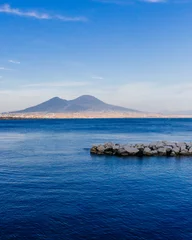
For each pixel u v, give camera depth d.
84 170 30.91
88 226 15.59
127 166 33.72
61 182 25.02
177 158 40.41
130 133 98.94
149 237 14.38
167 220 16.44
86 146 55.97
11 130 119.12
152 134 93.75
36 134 93.69
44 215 17.08
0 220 16.33
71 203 19.16
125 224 15.86
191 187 23.58
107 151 44.28
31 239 14.11
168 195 21.16
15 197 20.39
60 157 40.78
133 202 19.45
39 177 27.08
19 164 34.53
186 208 18.36
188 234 14.73
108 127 147.75
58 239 14.13
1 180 25.67
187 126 162.75
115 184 24.44
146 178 27.05
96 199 20.03
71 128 136.50
